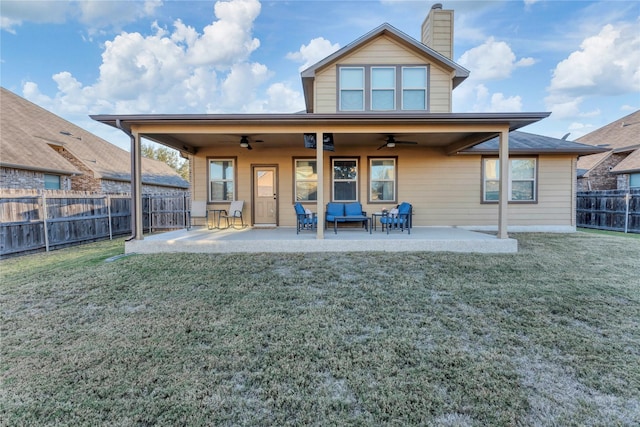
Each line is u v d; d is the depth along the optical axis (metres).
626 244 7.13
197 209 8.70
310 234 7.46
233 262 5.52
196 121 6.09
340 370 2.36
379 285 4.31
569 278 4.58
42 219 7.14
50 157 11.62
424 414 1.92
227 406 2.00
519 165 9.30
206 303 3.70
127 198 10.28
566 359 2.50
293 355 2.57
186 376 2.30
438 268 5.12
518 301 3.71
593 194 11.20
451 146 8.73
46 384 2.22
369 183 9.16
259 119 6.04
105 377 2.30
